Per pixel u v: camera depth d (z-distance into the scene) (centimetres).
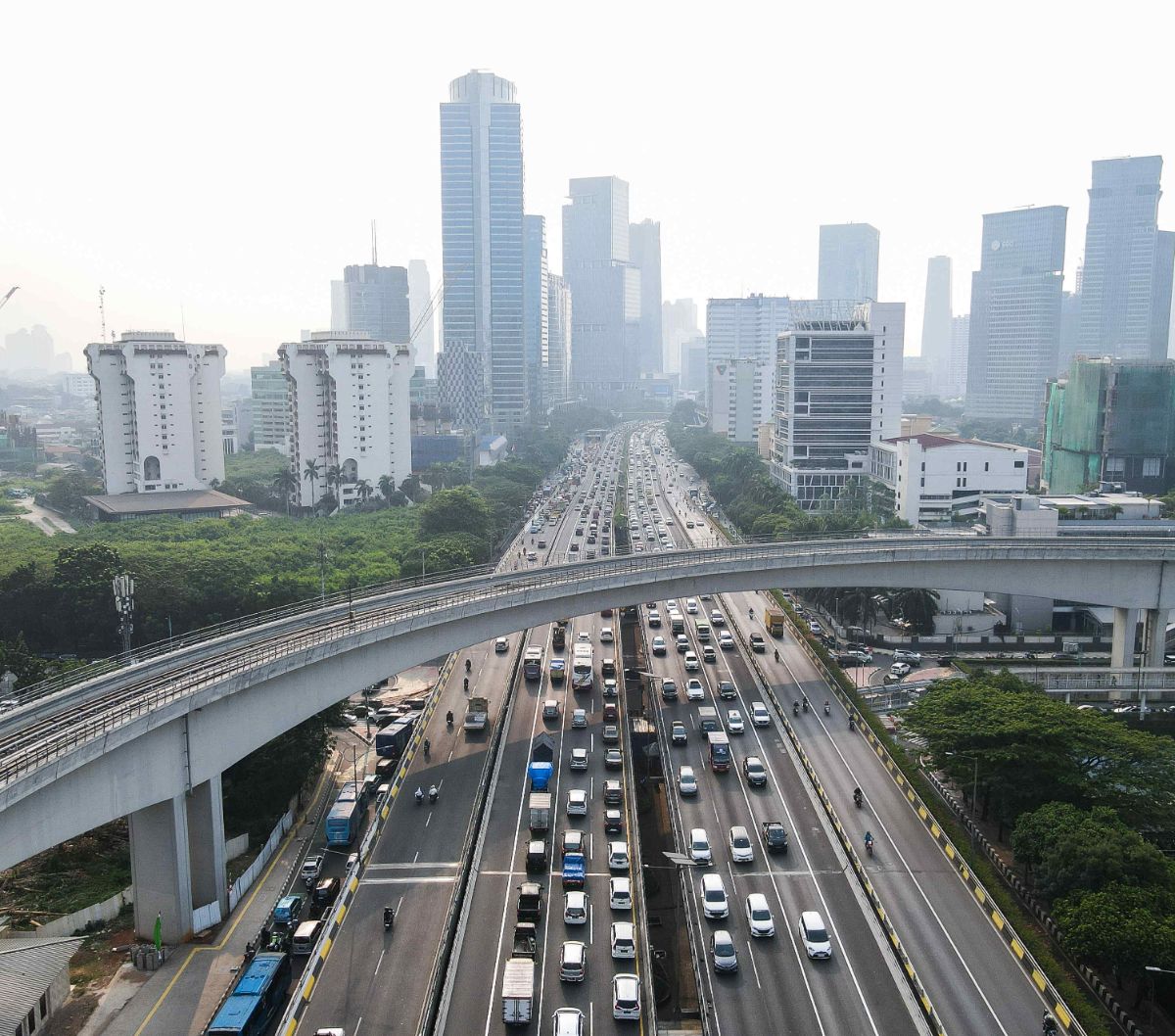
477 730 13925
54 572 19562
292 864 10844
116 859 11194
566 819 11319
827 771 12812
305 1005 8019
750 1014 8025
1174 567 16975
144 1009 8250
